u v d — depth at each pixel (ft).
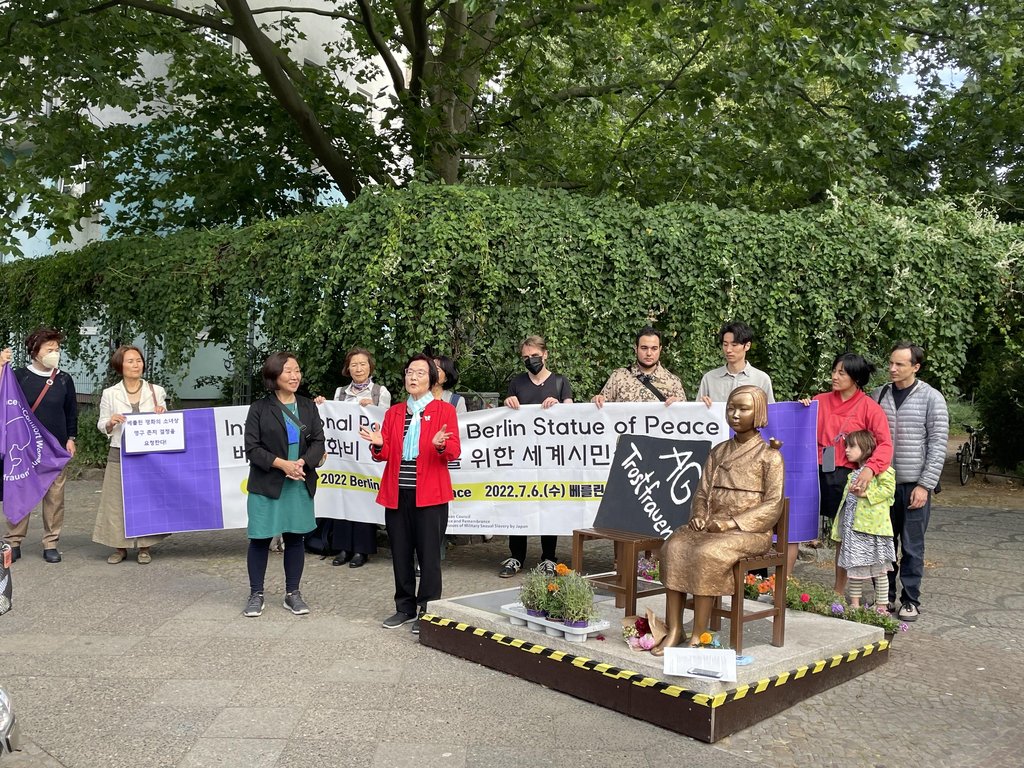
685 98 45.06
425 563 20.95
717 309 31.83
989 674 18.22
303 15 70.03
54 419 27.73
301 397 22.57
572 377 31.27
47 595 23.61
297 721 15.16
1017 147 50.11
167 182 52.31
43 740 14.32
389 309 30.96
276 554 29.40
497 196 31.89
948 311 33.73
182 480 28.45
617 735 14.80
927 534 34.53
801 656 16.67
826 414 24.03
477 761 13.71
